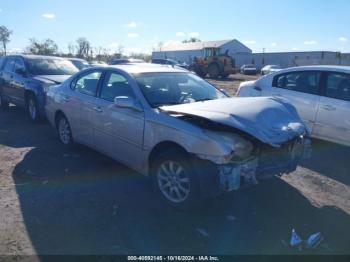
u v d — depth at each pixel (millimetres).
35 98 7562
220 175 3270
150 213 3637
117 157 4520
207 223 3467
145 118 3871
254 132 3270
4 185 4270
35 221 3420
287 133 3488
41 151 5676
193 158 3445
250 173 3371
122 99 4008
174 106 3848
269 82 6863
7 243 3035
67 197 3973
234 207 3826
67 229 3291
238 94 7434
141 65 5078
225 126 3490
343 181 4715
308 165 5359
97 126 4758
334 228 3441
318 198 4137
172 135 3547
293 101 6285
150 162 3973
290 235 3291
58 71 8734
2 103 9773
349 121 5473
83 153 5586
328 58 53219
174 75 4766
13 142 6227
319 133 5949
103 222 3436
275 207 3855
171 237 3209
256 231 3344
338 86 5758
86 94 5074
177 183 3654
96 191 4148
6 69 9469
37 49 49938
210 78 32781
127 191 4172
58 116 5938
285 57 57938
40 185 4293
